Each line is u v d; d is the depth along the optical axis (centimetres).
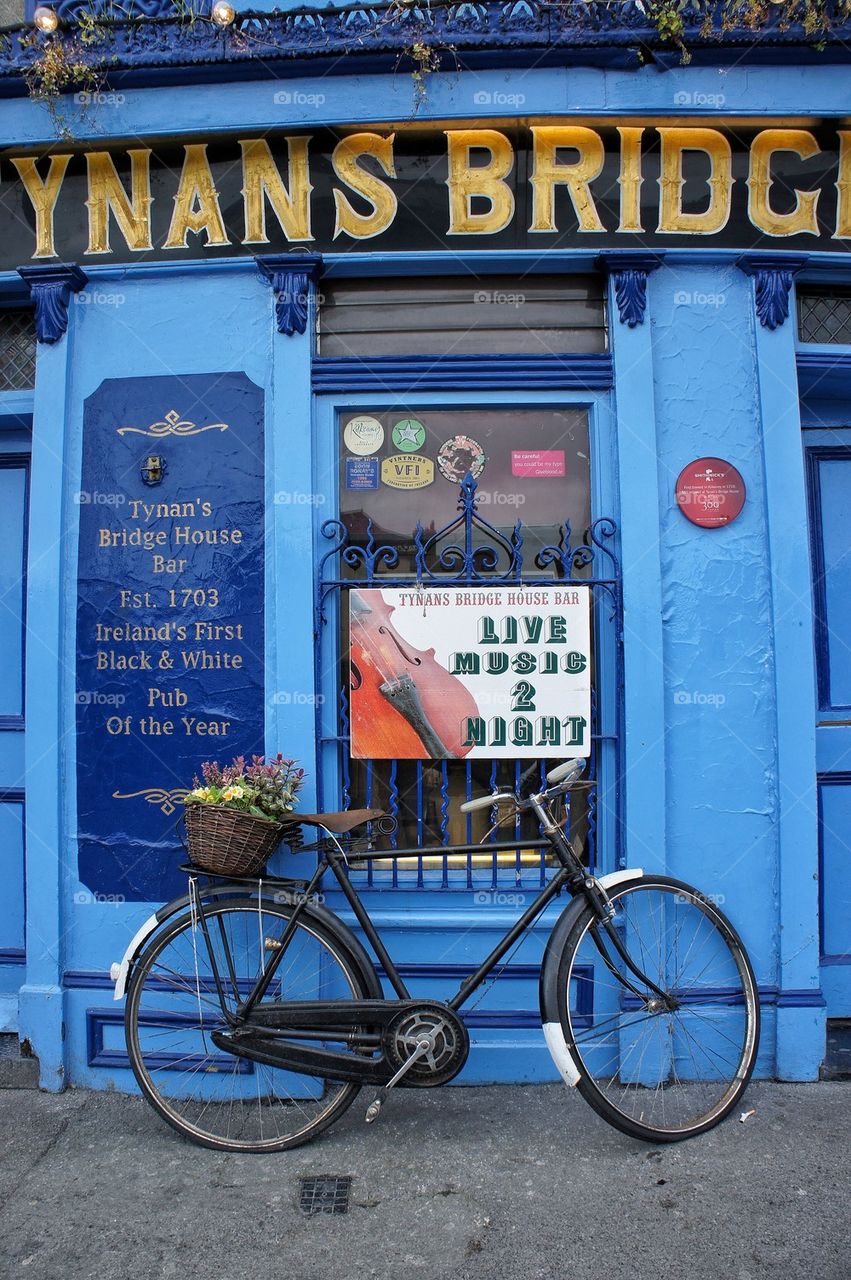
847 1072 291
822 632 328
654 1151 251
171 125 293
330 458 297
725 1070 290
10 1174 244
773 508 293
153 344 299
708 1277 203
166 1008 290
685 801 292
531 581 292
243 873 257
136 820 295
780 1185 235
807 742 290
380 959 267
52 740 294
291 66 289
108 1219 225
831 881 321
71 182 301
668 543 294
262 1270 207
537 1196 232
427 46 283
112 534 298
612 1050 289
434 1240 216
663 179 293
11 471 331
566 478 300
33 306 317
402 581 295
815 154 294
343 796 297
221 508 296
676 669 293
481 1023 288
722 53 288
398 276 302
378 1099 252
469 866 288
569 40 284
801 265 294
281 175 294
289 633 289
